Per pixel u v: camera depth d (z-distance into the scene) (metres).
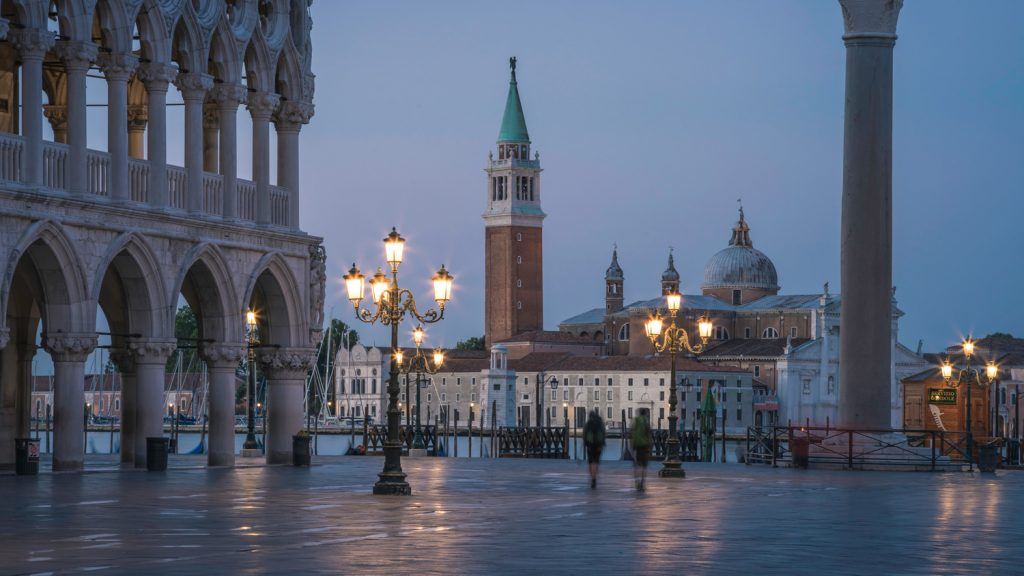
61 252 57.88
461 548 31.22
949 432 81.00
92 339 59.31
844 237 72.94
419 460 89.25
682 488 56.22
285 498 46.50
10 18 61.66
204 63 65.38
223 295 66.69
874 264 72.44
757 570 27.73
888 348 73.12
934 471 74.81
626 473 70.44
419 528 36.06
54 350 58.84
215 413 67.44
